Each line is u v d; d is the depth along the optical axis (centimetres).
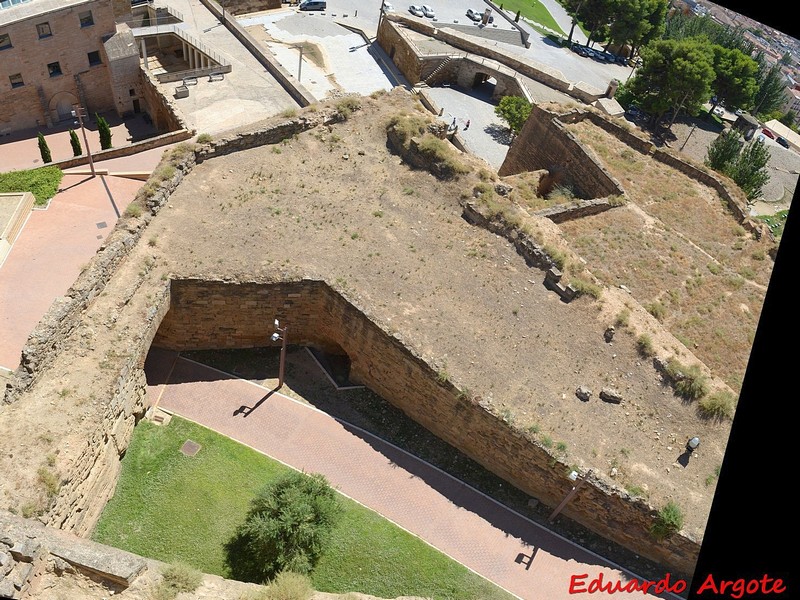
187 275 2714
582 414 2533
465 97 6694
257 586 1894
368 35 7281
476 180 3338
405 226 3139
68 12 4516
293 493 2303
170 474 2523
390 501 2567
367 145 3531
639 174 4075
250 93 4809
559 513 2580
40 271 3161
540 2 10325
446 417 2691
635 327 2783
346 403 2912
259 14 7269
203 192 3111
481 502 2609
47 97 4803
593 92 6738
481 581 2366
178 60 5328
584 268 3016
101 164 4009
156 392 2814
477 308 2822
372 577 2330
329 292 2825
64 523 2052
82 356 2355
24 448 2038
